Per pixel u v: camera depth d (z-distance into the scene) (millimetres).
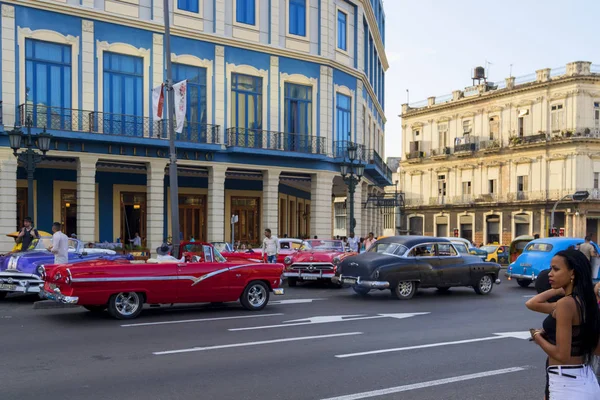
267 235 21078
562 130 51375
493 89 59344
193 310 13930
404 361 8766
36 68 23438
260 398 6781
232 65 28312
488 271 18344
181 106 18875
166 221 29641
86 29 24438
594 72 51000
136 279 12328
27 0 23016
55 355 8859
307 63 30688
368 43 37375
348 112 33562
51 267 12305
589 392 4090
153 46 26156
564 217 51844
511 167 55625
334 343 10008
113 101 25250
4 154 22578
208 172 28250
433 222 63281
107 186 28031
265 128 29250
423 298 17141
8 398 6660
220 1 27922
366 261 16438
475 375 8039
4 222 22562
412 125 65688
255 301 14047
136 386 7199
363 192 39562
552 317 4348
